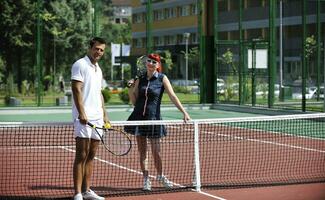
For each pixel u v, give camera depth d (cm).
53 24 3672
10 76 2930
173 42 4128
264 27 3628
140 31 3966
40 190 730
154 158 758
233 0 3753
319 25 2438
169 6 4053
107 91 2414
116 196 695
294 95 2541
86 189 677
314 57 2630
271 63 2144
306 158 1019
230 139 1264
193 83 3022
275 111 2047
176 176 834
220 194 706
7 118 1994
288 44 3588
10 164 920
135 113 754
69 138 1179
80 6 3894
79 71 647
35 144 1100
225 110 2323
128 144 740
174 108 2344
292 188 747
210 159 986
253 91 2230
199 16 2406
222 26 3747
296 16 3441
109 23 6888
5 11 3341
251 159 993
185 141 1155
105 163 938
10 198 682
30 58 3469
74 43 3859
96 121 659
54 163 934
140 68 894
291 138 1316
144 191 723
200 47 2411
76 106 645
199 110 2333
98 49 658
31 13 3391
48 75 3534
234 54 2500
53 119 1966
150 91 744
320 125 1608
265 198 683
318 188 748
